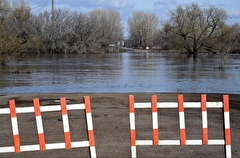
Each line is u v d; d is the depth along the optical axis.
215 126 9.64
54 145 6.17
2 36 35.19
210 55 75.25
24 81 24.80
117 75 29.66
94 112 11.70
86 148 7.47
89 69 36.19
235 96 16.05
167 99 14.66
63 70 34.72
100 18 93.94
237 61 51.84
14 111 6.04
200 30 77.44
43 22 76.69
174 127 9.48
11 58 37.16
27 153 7.14
